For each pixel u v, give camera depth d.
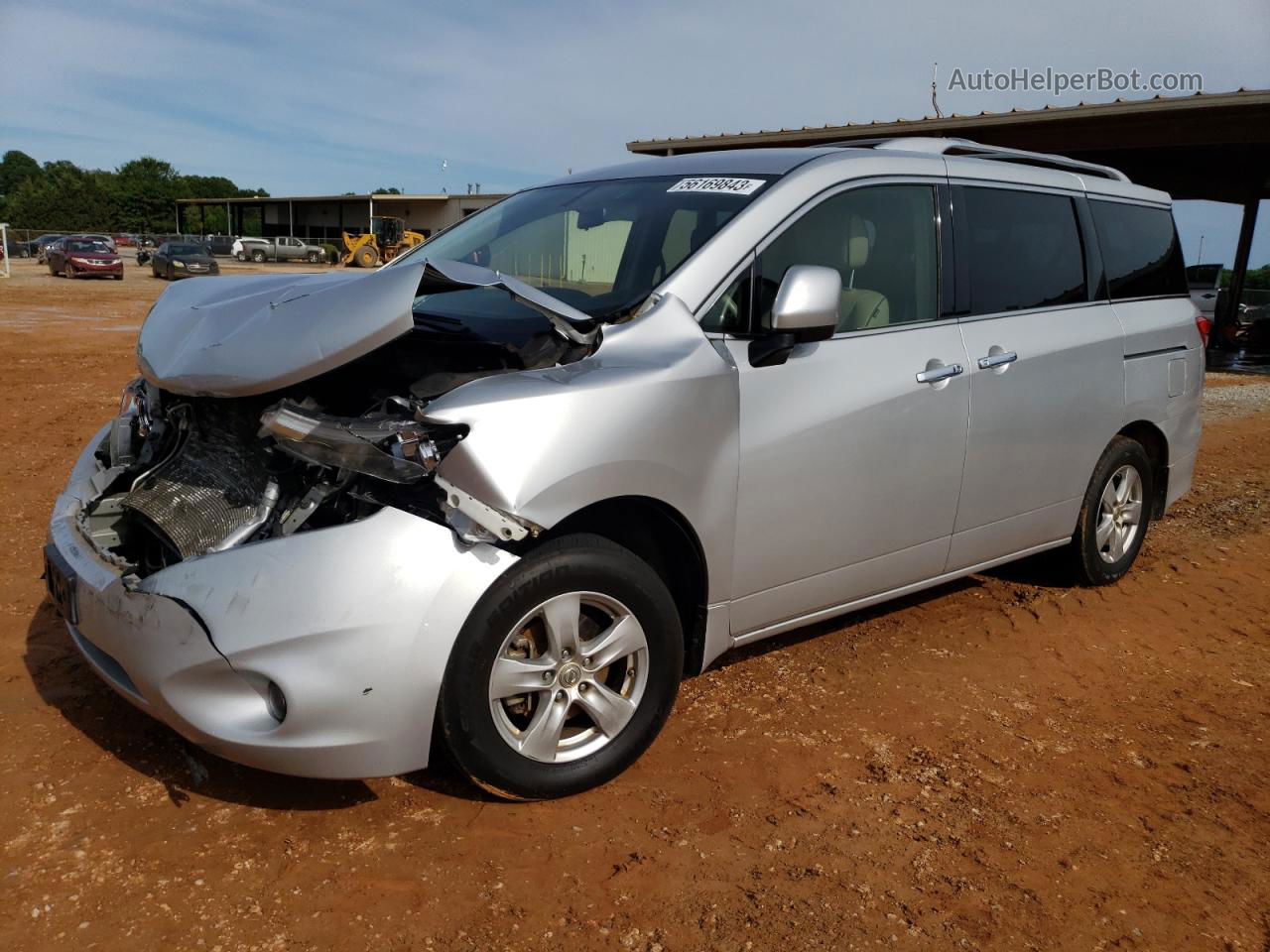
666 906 2.44
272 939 2.27
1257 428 10.10
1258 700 3.78
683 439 2.84
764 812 2.85
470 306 3.43
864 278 3.48
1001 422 3.86
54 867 2.48
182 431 3.09
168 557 2.80
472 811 2.79
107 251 34.12
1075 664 4.03
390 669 2.44
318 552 2.43
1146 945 2.40
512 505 2.47
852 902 2.49
